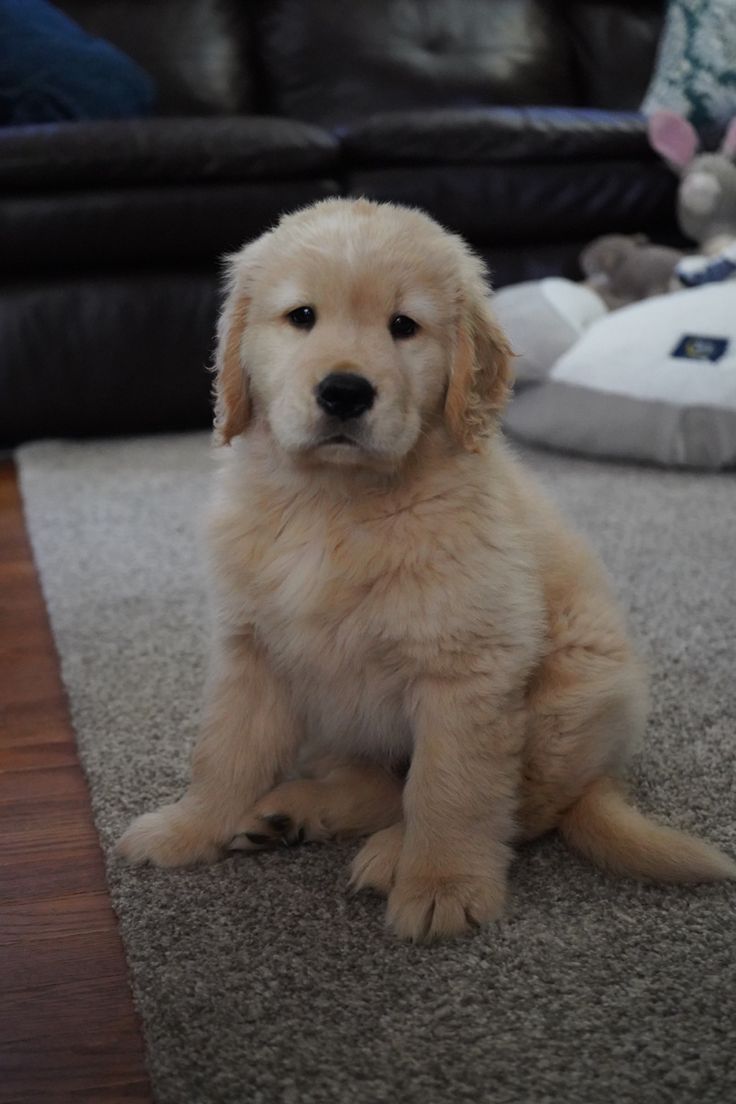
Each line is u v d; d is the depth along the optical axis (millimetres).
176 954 1078
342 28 4102
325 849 1272
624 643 1318
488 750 1173
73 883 1217
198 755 1285
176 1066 923
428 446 1229
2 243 2973
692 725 1525
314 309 1195
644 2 4387
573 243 3455
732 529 2322
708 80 3699
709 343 2742
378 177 3229
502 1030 965
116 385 3123
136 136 2971
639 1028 965
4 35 3408
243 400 1288
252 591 1231
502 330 1308
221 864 1238
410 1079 907
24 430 3145
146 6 4008
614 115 3463
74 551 2256
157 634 1847
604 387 2803
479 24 4184
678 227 3541
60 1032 989
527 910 1151
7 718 1599
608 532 2312
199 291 3119
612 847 1196
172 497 2604
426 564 1165
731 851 1241
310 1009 997
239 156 3037
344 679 1229
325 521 1203
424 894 1129
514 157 3285
